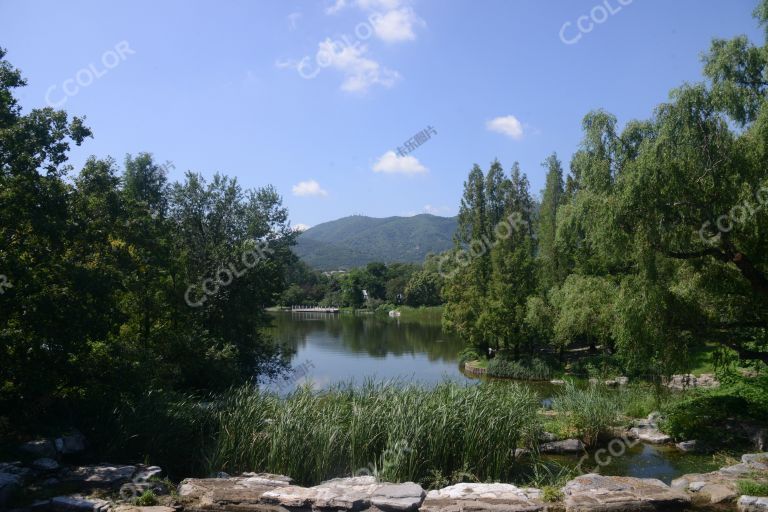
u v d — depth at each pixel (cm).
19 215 1160
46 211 1201
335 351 4609
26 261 1188
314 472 1205
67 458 1151
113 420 1261
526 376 3375
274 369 2914
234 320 2709
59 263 1224
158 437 1243
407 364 3809
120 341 1505
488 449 1238
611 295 2845
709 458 1464
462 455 1231
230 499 961
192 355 2123
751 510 920
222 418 1323
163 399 1381
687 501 954
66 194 1313
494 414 1295
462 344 5181
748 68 1393
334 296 12038
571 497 950
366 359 4075
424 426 1220
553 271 3903
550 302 3509
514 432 1302
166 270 2061
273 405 1387
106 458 1184
